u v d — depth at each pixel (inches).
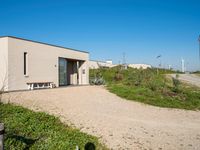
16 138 231.5
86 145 242.8
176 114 490.3
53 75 826.2
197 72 3307.1
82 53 1021.8
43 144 231.9
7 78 622.5
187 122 418.3
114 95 678.5
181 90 802.2
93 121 358.9
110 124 352.5
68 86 892.0
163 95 695.7
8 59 627.5
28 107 380.8
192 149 270.1
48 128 283.7
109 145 263.9
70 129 299.3
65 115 370.9
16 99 445.7
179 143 289.6
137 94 685.9
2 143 157.2
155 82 922.1
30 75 709.3
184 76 2175.2
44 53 776.3
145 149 260.4
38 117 317.7
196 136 325.7
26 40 695.1
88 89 791.1
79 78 1042.7
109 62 2470.5
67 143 237.9
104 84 1063.0
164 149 265.1
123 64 2212.1
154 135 316.2
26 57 697.0
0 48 642.2
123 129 332.2
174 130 350.9
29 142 230.4
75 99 550.9
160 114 475.2
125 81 1088.2
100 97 623.8
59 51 861.2
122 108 501.0
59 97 549.3
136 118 414.3
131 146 266.5
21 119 291.4
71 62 1002.7
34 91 631.2
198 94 780.0
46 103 446.3
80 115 386.9
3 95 486.9
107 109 472.7
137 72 1301.7
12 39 641.6
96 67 2069.4
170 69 3225.9
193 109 568.1
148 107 543.8
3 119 284.8
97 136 289.3
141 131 330.3
